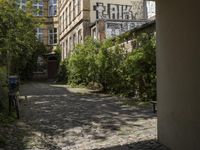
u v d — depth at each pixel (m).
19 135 8.77
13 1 15.79
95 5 31.31
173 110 6.83
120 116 11.56
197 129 5.74
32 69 40.06
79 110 13.14
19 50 17.83
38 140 8.28
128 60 16.56
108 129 9.47
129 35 19.00
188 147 6.15
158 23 7.59
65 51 41.16
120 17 31.75
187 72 6.08
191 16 5.85
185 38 6.12
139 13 31.95
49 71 44.25
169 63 6.96
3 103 11.77
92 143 7.99
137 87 16.67
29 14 17.64
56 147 7.70
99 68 20.69
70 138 8.51
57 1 47.78
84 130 9.38
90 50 22.83
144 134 8.73
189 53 5.97
